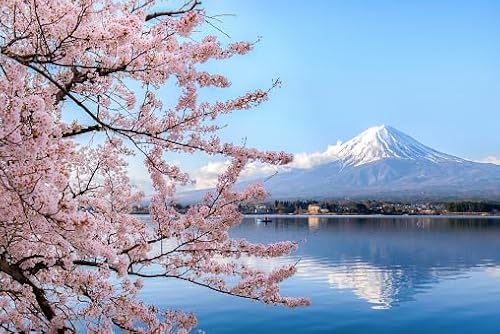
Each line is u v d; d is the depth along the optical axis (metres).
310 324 21.91
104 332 4.17
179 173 5.07
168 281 29.80
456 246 60.81
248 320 22.03
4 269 3.98
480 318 23.39
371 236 78.81
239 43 4.58
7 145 3.23
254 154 4.96
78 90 4.23
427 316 23.70
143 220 5.33
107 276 4.12
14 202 3.51
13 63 3.45
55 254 4.23
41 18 3.52
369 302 26.72
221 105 4.65
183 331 4.75
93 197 5.07
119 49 3.65
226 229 5.28
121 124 4.51
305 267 40.34
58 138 3.99
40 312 4.65
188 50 4.12
